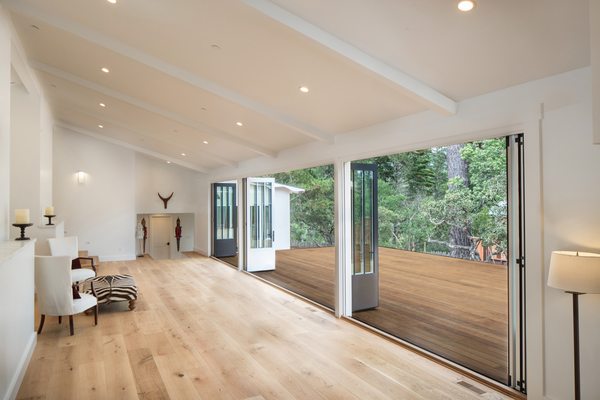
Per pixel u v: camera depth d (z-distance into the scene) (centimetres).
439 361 386
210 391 329
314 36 313
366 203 580
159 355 406
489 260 1222
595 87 196
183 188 1244
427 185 1477
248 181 916
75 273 633
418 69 337
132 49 455
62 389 333
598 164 260
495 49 288
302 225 1836
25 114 652
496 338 450
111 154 1080
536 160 297
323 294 671
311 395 321
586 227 266
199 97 569
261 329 489
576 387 249
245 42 381
